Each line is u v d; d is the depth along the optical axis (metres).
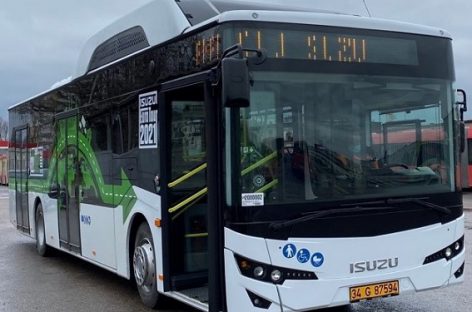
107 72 7.73
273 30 5.13
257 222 4.88
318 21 5.27
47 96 10.44
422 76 5.65
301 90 5.14
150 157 6.45
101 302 7.38
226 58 4.63
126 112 7.12
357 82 5.36
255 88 5.00
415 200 5.35
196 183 6.35
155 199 6.35
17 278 9.05
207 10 6.27
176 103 6.21
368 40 5.44
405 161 5.45
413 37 5.65
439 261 5.47
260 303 4.85
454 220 5.60
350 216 5.10
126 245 7.15
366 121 5.34
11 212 13.32
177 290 6.25
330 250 5.00
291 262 4.89
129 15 7.43
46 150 10.48
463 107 5.94
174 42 5.97
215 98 5.15
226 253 4.99
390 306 6.69
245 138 4.93
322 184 5.10
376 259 5.16
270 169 4.98
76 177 8.88
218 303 5.13
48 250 11.01
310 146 5.12
